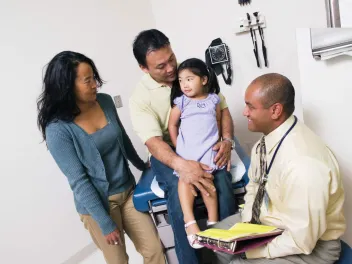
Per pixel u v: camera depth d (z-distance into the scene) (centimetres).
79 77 111
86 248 212
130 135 231
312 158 93
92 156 123
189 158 122
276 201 104
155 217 139
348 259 105
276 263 101
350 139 130
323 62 126
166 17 232
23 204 181
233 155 146
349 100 126
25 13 175
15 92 173
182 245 123
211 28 216
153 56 121
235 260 111
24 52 175
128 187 142
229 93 223
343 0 125
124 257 145
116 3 215
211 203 119
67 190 199
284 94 98
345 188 134
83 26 200
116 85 221
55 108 115
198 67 120
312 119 135
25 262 185
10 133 172
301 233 92
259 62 204
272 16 187
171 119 130
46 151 187
